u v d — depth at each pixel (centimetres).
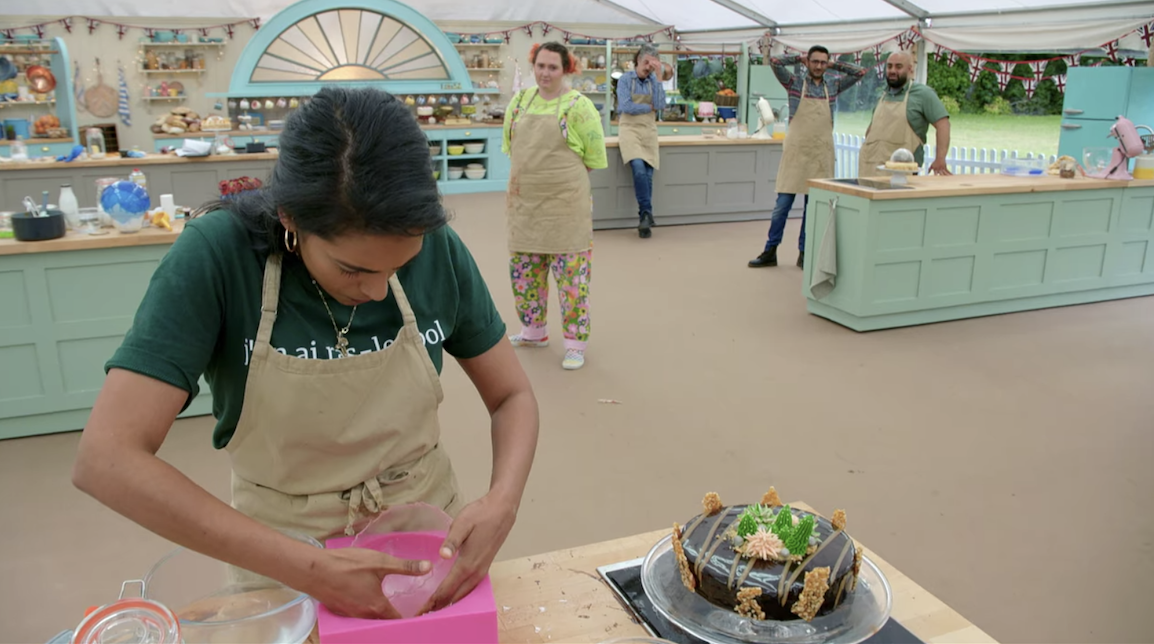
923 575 239
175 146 850
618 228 793
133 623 87
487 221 794
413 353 117
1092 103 625
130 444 93
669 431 336
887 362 417
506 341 133
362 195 86
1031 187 477
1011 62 684
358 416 114
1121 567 244
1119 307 516
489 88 1005
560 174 384
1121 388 380
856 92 1059
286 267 109
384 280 100
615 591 118
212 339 104
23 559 249
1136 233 524
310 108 90
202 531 93
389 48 960
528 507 277
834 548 114
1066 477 297
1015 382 389
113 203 332
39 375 331
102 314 334
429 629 97
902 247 459
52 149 777
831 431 336
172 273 100
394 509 115
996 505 278
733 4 927
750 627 107
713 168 810
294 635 99
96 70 990
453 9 1098
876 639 107
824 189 474
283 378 109
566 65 383
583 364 413
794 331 468
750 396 372
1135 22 570
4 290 319
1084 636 213
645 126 732
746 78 961
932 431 335
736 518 123
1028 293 504
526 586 121
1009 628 216
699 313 505
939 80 1062
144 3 984
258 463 116
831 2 808
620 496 285
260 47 889
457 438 331
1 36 952
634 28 1176
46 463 313
